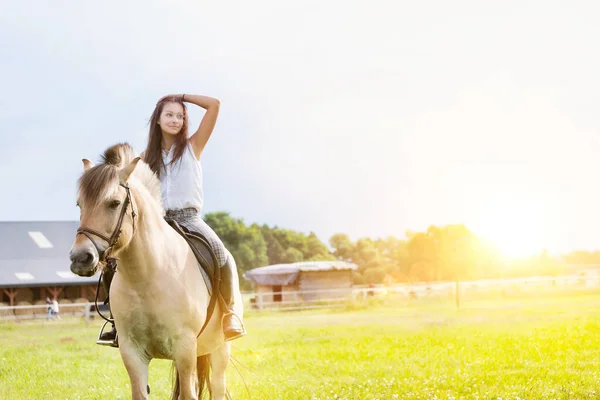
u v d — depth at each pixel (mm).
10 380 11047
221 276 6348
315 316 33062
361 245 118938
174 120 6395
